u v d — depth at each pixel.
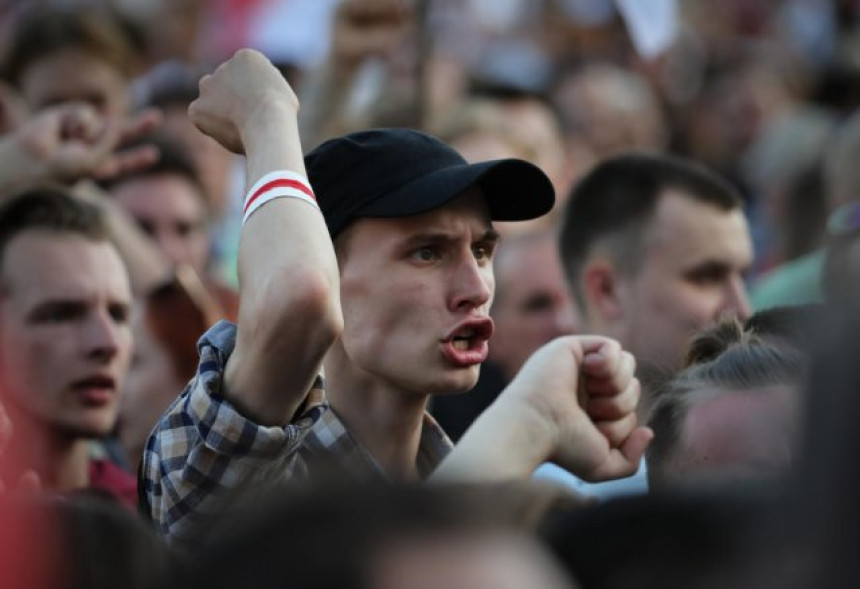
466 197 8.66
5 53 17.47
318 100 16.81
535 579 4.17
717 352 9.35
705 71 27.61
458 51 26.19
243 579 4.15
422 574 4.11
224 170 18.80
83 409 10.70
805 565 4.59
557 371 8.28
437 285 8.58
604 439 8.29
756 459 8.05
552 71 25.53
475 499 4.30
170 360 11.93
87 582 5.14
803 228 18.59
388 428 8.80
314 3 21.44
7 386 10.66
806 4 30.14
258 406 7.66
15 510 5.23
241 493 7.68
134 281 13.50
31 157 12.15
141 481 8.08
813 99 25.73
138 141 16.64
